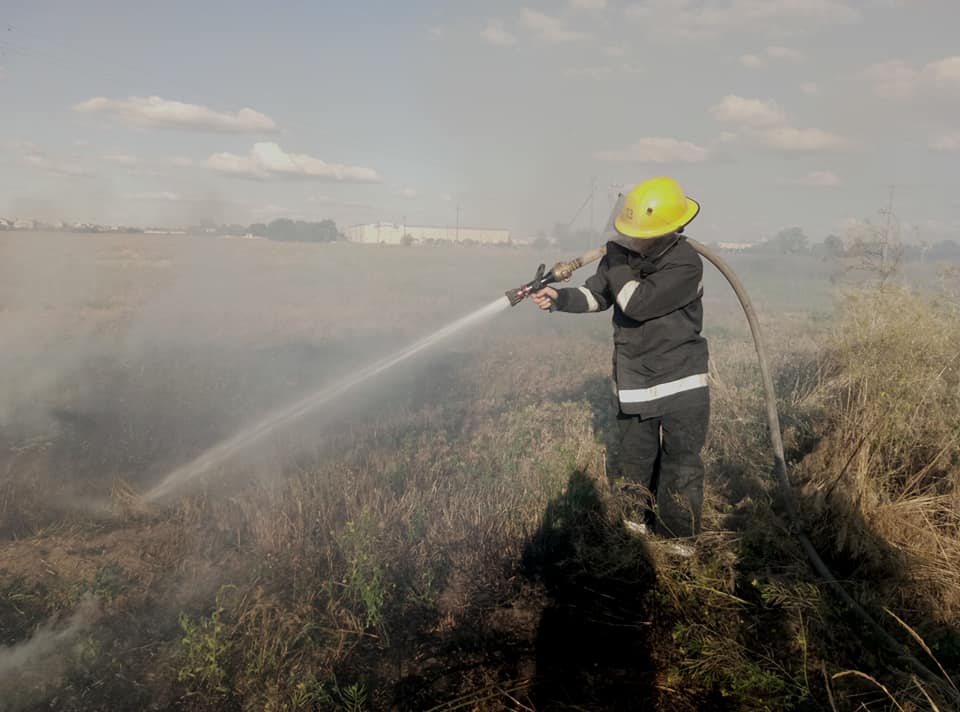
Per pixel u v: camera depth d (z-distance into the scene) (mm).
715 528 4012
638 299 3650
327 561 3752
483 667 3031
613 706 2803
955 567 3506
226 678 2875
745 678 2820
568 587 3668
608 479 4473
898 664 2883
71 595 3371
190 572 3672
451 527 4145
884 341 5199
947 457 4207
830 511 3961
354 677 2951
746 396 5844
